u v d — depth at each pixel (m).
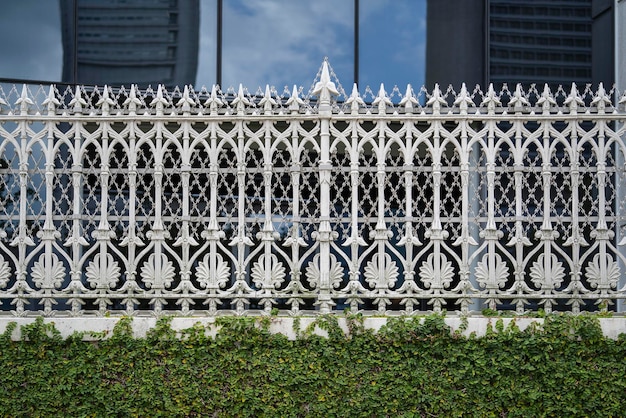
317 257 5.87
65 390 5.71
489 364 5.70
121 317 5.76
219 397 5.71
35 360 5.73
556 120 5.85
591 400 5.68
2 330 5.73
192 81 8.26
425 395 5.68
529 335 5.68
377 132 5.86
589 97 8.27
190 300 5.85
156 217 5.83
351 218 5.84
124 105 5.87
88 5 8.23
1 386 5.73
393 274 5.84
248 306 7.20
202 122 5.90
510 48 8.37
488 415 5.68
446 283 5.81
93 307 7.25
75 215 5.83
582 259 5.83
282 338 5.71
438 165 5.81
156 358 5.74
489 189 5.83
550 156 5.85
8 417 5.73
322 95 5.80
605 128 5.86
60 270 5.86
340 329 5.70
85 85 8.17
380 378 5.68
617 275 5.85
